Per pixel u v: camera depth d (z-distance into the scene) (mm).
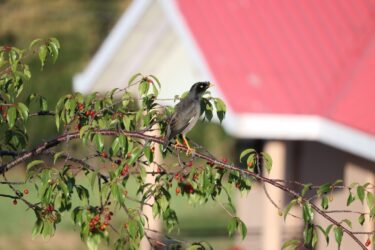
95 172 8188
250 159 8664
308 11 18984
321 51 17906
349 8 19141
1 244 30562
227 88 16531
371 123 15516
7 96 9133
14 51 9195
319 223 18672
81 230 8438
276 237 17547
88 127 8484
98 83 22234
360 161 16875
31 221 35062
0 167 9039
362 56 17703
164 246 8992
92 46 45469
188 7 18594
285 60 17469
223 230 32938
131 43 20859
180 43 20438
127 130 8758
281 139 16953
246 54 17531
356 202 16969
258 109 16203
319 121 16281
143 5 19625
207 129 43656
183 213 37531
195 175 8547
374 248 16703
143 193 9078
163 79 20922
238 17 18547
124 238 8523
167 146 8961
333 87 16906
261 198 21203
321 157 19188
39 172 8523
